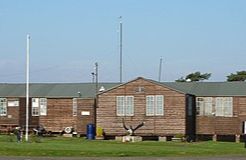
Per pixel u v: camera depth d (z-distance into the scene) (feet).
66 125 256.52
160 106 226.79
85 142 198.59
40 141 195.83
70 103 257.14
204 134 236.22
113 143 195.62
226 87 240.73
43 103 260.42
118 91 231.30
